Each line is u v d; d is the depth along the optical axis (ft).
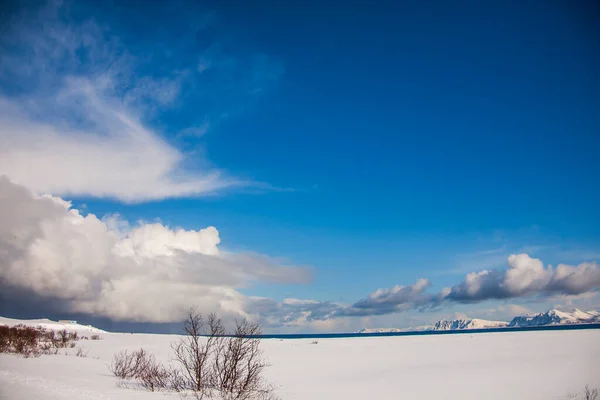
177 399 50.26
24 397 35.76
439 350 153.17
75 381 56.70
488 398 59.41
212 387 59.67
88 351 148.56
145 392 54.24
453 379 78.18
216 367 62.08
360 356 140.77
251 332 62.34
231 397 55.98
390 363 114.93
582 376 75.87
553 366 91.66
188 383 63.26
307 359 133.49
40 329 230.27
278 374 94.68
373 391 67.56
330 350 170.09
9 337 120.98
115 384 60.70
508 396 60.08
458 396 61.72
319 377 87.71
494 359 112.37
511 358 112.98
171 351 149.79
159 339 223.92
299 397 61.87
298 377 88.48
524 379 74.49
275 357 141.90
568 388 64.13
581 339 173.78
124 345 182.91
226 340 62.23
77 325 335.67
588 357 107.45
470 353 134.62
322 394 64.90
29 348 116.06
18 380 45.70
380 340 240.12
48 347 130.00
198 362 60.49
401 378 82.33
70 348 149.38
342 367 108.17
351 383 77.20
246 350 61.82
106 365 93.09
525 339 189.88
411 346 179.01
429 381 76.79
